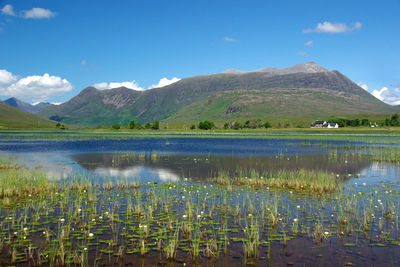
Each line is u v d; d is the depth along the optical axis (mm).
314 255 11594
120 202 18875
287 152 52781
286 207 17906
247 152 52625
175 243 12602
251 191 22203
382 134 133500
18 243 12500
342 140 91438
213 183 25344
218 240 13039
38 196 20031
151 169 32906
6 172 25719
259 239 13133
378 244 12562
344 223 15062
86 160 40469
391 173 30578
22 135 121500
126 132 167750
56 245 12359
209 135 130625
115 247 12273
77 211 16812
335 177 28109
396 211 16781
